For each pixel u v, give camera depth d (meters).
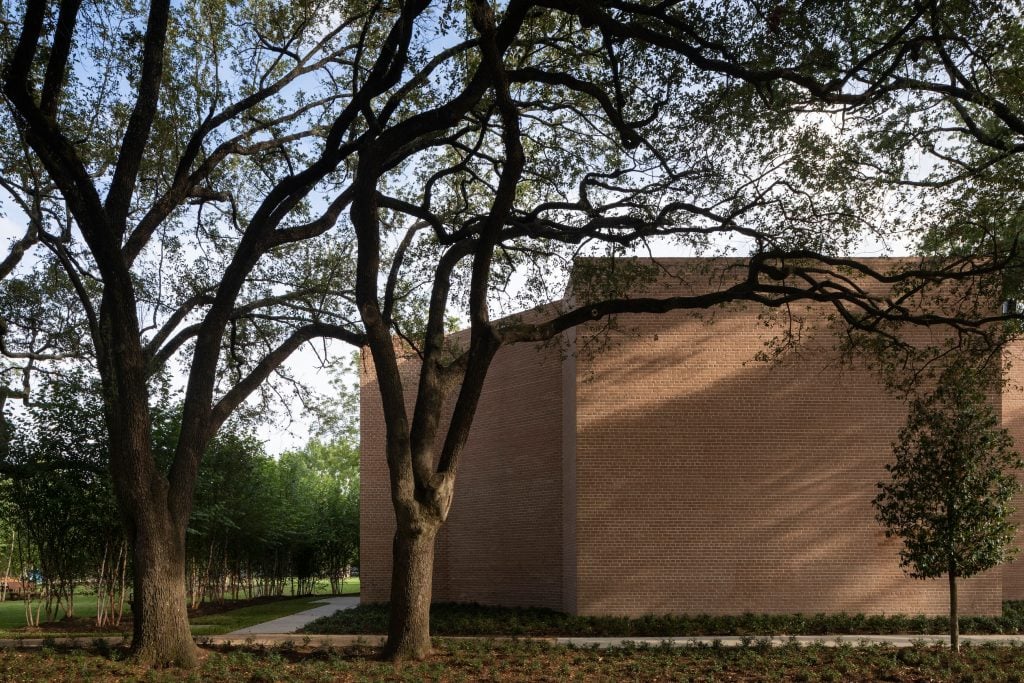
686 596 18.30
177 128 15.27
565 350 20.41
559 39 15.02
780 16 11.98
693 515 18.55
